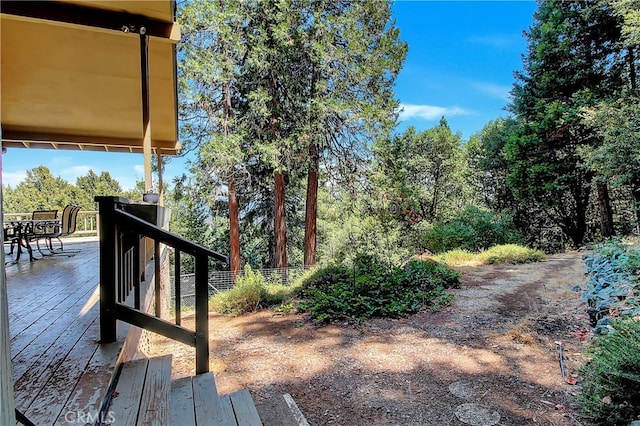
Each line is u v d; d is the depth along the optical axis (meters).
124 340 2.05
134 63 4.02
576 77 12.16
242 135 10.91
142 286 3.07
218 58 10.48
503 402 3.00
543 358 3.69
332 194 12.98
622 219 13.37
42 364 1.75
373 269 7.25
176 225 15.30
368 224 12.15
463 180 18.31
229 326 5.73
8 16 2.81
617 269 4.60
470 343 4.25
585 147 10.42
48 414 1.37
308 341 4.73
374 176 11.87
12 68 4.08
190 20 10.12
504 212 14.77
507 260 9.52
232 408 2.11
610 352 2.49
